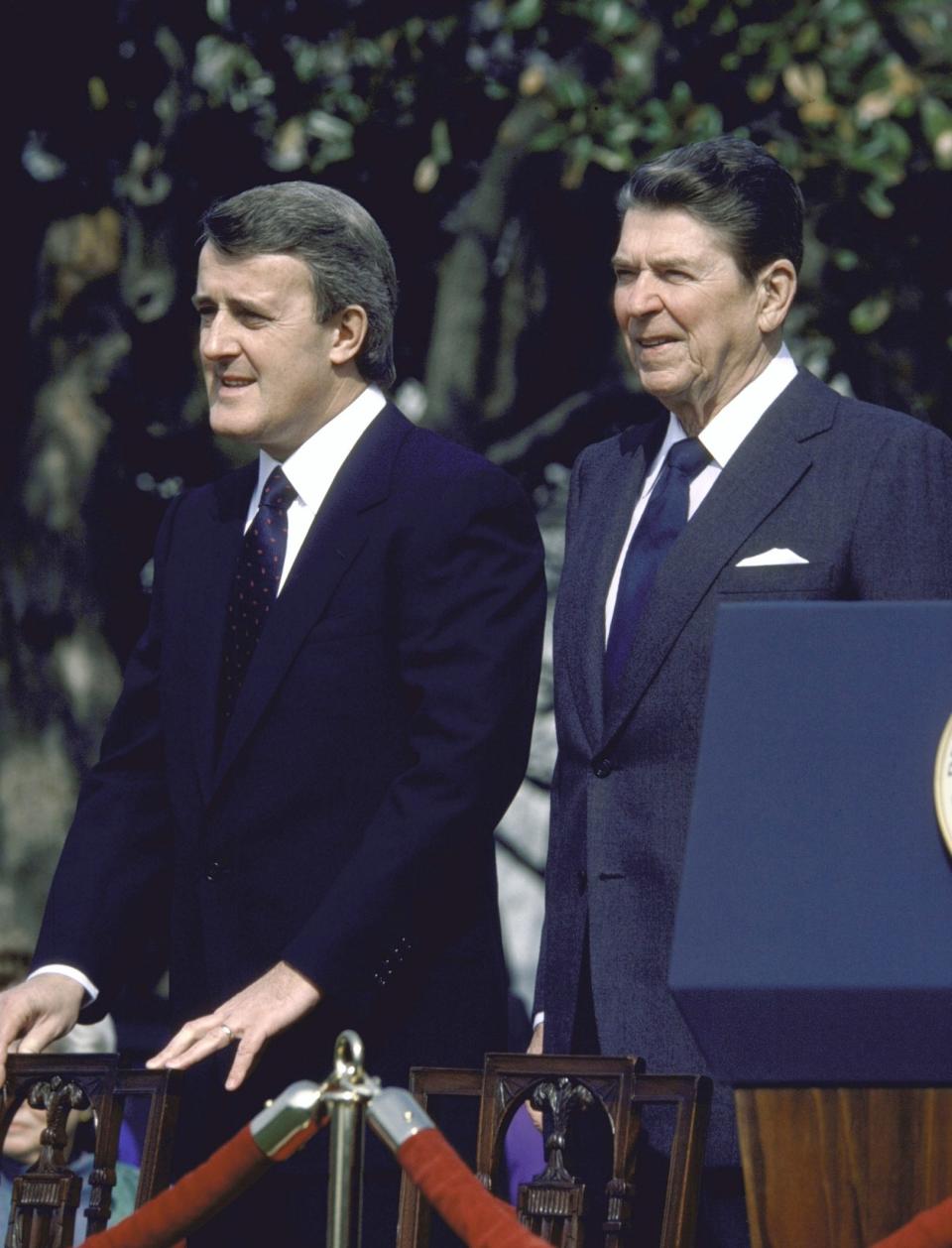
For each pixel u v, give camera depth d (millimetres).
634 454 13617
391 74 31234
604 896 12430
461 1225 9039
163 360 32188
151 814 13172
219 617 12805
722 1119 11812
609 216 34188
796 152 30469
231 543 13086
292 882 12188
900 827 8906
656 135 30125
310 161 31375
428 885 11836
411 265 34344
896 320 32656
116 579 32469
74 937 12711
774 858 8922
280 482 12844
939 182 32219
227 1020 11500
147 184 31266
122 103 30750
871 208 30625
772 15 30781
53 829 31109
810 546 12367
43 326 31734
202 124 31250
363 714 12312
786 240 12922
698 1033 9117
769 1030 9000
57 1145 11555
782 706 9055
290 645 12367
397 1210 11727
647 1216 12086
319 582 12453
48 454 31719
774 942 8844
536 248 34000
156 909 13164
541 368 34969
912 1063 9070
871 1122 9250
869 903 8844
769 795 8984
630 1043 12133
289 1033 11875
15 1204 11477
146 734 13281
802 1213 9273
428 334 35281
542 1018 13070
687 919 8922
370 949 11688
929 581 12164
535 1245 8820
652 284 12805
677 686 12383
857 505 12375
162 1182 11070
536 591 12664
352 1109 9695
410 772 12031
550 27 30844
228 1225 11867
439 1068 11016
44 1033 12352
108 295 31656
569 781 13000
